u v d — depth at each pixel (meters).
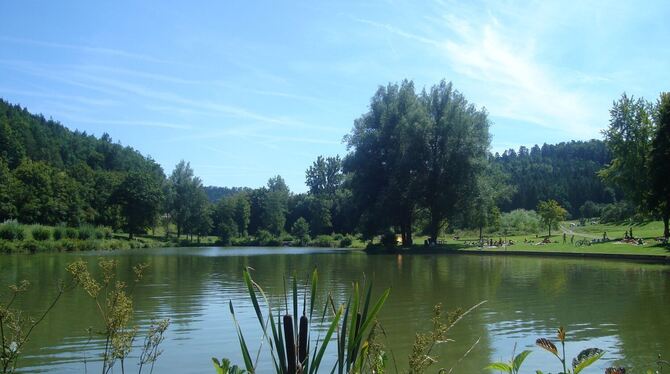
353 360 3.02
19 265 31.50
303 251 55.62
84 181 91.75
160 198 84.69
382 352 3.77
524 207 133.50
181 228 97.12
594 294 17.02
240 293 17.86
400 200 50.00
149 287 19.78
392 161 51.06
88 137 154.75
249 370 3.05
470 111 50.66
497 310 14.02
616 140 50.38
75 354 9.34
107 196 91.19
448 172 48.84
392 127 52.00
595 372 8.22
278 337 3.22
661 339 10.38
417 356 3.52
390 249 51.19
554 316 13.08
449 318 3.76
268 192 106.44
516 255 40.12
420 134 49.09
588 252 36.47
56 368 8.49
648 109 48.69
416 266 30.05
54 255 45.59
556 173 158.25
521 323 12.22
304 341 3.00
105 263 4.56
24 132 116.06
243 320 12.77
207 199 95.44
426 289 18.81
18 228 53.47
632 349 9.61
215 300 16.23
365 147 53.19
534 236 70.50
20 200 71.06
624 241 43.56
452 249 46.25
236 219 96.94
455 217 51.62
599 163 168.38
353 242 78.88
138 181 82.50
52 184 76.94
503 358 9.07
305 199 102.56
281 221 94.69
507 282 20.94
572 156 189.12
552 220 66.00
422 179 49.94
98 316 12.95
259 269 28.67
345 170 55.00
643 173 48.62
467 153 48.53
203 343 10.37
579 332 11.18
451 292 17.91
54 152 120.31
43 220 73.94
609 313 13.43
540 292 17.66
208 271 27.52
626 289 18.22
